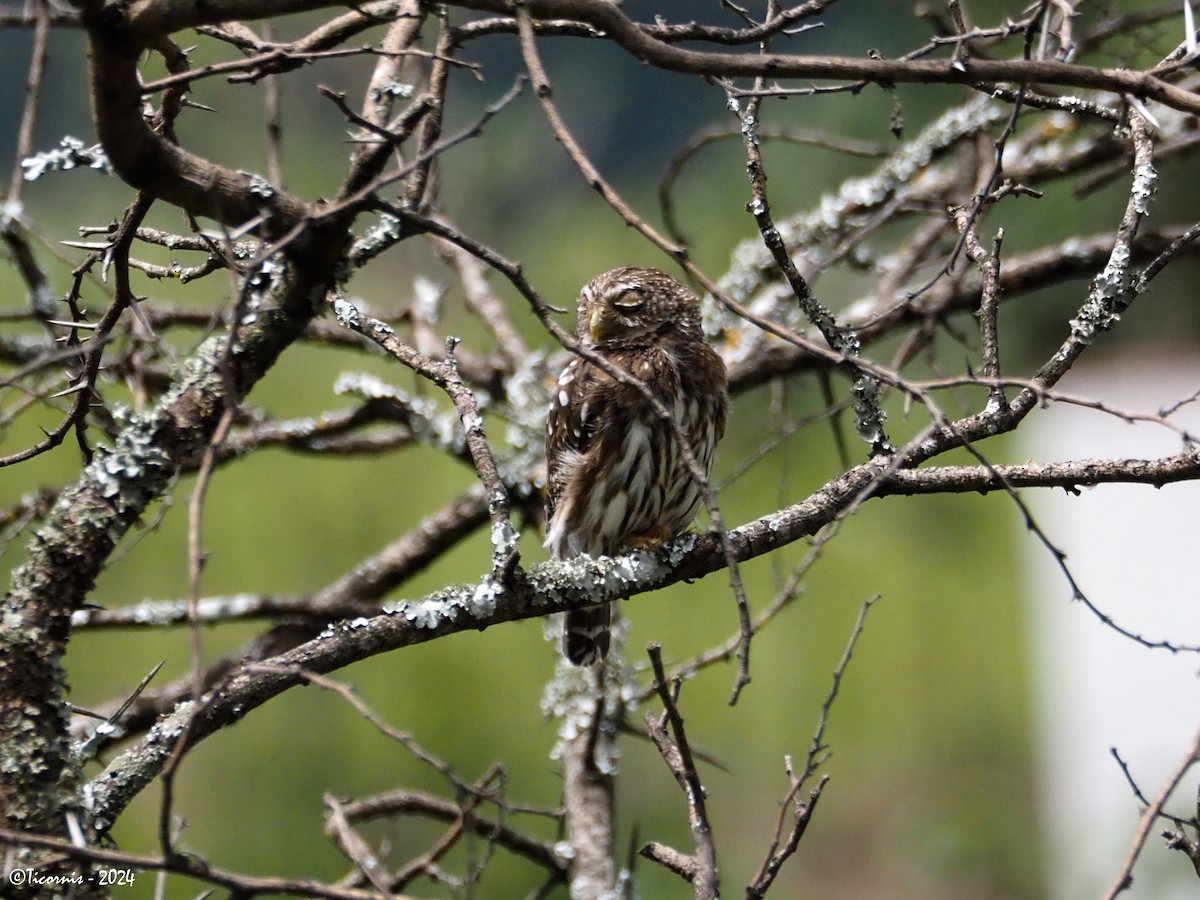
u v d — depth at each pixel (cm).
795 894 1669
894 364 989
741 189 2005
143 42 456
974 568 1964
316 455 1056
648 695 880
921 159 1035
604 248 1989
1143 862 1269
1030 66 461
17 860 472
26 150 407
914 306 1037
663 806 1537
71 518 516
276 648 955
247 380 550
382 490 1592
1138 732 1834
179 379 554
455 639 1488
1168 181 1658
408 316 1078
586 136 2208
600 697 802
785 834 1600
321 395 1616
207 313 986
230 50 1079
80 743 519
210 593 1473
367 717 430
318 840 1361
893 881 1697
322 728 1427
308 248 532
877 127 1759
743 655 430
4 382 449
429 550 1028
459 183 2031
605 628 837
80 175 1759
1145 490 1962
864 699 1759
